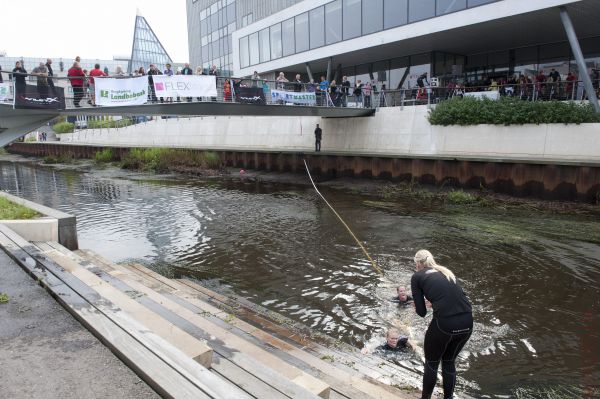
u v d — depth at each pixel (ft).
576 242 36.42
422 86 76.18
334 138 82.74
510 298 25.40
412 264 31.63
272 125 95.81
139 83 45.55
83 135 164.76
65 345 10.98
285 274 29.96
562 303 24.63
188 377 9.09
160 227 44.68
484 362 18.42
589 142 51.65
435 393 15.56
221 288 27.48
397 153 70.59
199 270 31.12
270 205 56.03
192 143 116.47
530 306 24.25
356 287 27.25
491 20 62.49
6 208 30.86
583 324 22.00
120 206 56.90
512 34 70.69
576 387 16.61
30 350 10.73
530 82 67.00
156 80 46.93
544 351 19.36
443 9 67.46
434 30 68.95
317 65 99.91
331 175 76.79
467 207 51.98
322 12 87.76
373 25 78.18
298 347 18.69
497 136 59.67
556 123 54.24
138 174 92.32
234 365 11.62
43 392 8.96
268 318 22.49
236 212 51.72
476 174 58.34
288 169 84.17
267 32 103.30
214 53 160.76
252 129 100.32
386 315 23.09
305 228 43.09
